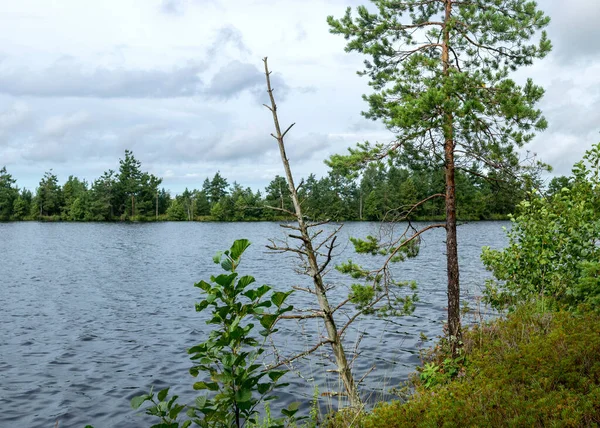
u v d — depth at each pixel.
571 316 7.79
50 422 9.65
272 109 5.52
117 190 133.62
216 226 111.19
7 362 13.61
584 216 10.64
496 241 55.91
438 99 9.17
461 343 9.77
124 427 9.41
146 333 17.00
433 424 4.66
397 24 11.27
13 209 135.12
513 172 10.39
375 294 10.20
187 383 11.83
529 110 9.11
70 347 15.20
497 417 4.58
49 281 30.59
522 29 10.47
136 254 50.03
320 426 7.26
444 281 27.12
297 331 15.89
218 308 3.83
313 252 5.76
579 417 4.12
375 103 11.48
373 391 9.98
